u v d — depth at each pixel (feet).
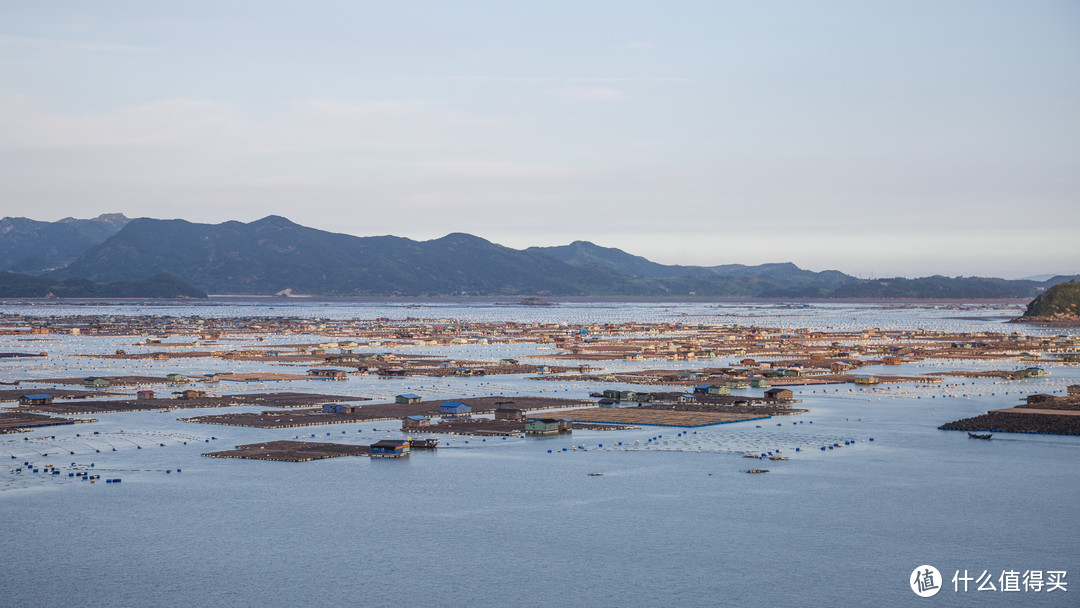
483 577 384.88
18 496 494.18
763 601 362.94
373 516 463.01
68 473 543.80
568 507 481.05
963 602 362.33
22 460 577.02
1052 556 412.98
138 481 526.57
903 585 379.14
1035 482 536.01
